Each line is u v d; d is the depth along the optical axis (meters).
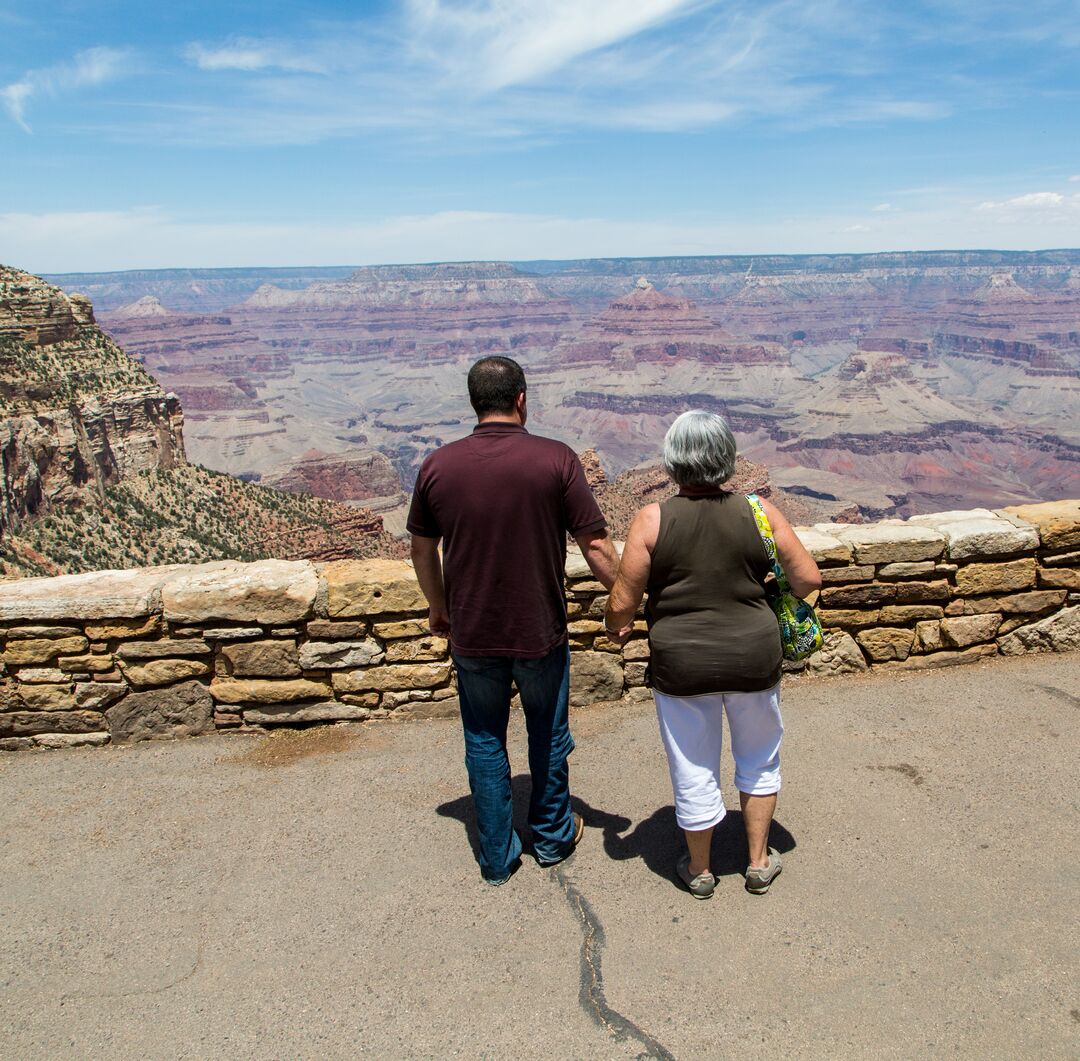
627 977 3.63
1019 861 4.27
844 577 6.38
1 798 5.38
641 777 5.36
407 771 5.48
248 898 4.30
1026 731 5.58
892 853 4.40
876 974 3.57
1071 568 6.54
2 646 5.85
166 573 6.20
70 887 4.46
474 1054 3.26
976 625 6.52
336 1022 3.46
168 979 3.76
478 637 4.12
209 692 5.99
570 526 4.11
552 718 4.34
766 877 4.14
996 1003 3.39
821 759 5.38
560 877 4.39
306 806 5.14
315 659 5.95
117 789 5.42
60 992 3.70
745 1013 3.39
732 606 3.87
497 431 4.05
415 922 4.07
